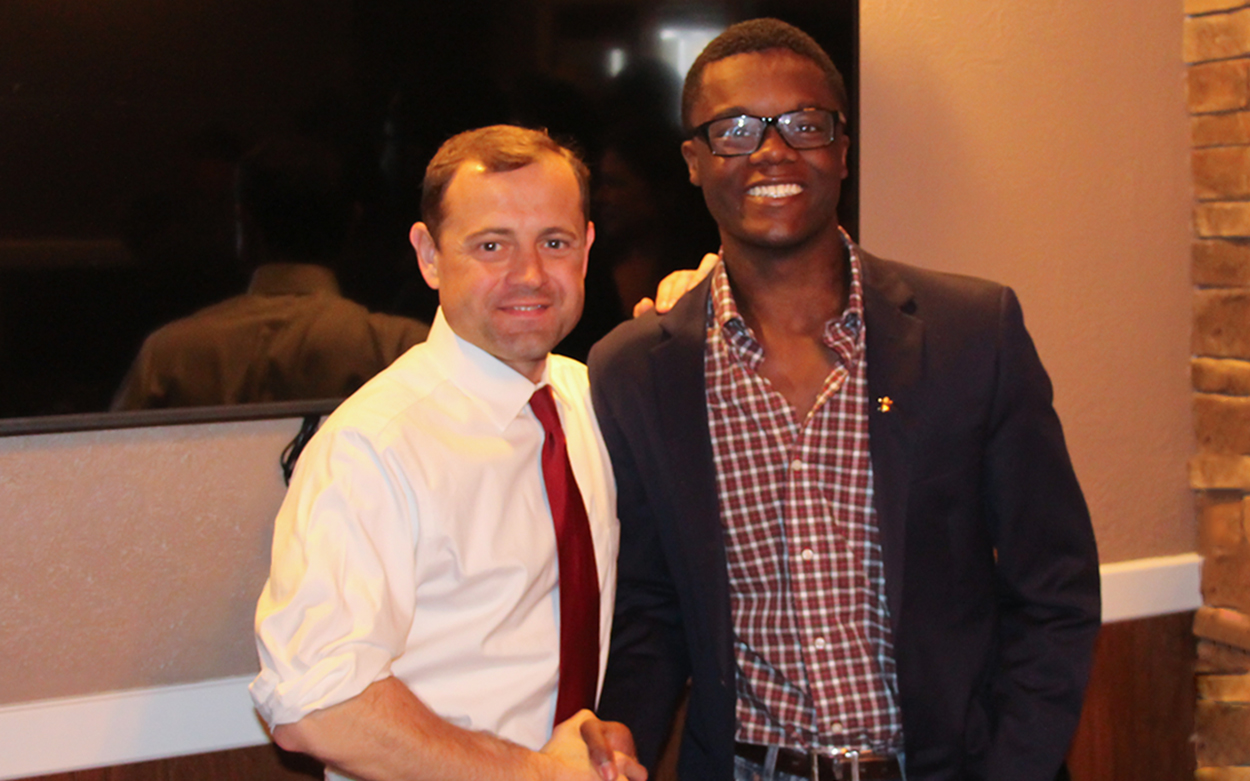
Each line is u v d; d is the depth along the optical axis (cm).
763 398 128
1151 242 227
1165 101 225
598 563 131
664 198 188
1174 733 235
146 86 159
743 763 128
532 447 123
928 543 123
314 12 166
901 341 126
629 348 138
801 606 124
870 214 209
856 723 123
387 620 104
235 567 178
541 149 116
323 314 171
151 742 174
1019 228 219
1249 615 224
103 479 170
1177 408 233
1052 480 127
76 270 158
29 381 157
